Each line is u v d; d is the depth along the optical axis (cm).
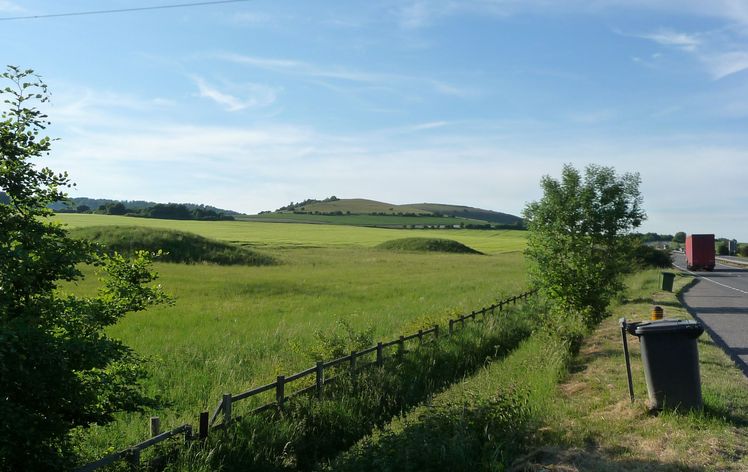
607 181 1755
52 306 543
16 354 459
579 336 1505
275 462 793
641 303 2361
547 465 668
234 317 1981
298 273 3997
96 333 561
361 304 2419
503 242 10662
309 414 931
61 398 513
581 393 988
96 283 2545
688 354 823
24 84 545
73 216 10131
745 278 4597
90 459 678
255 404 930
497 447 703
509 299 2239
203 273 3525
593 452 705
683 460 659
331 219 16688
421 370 1245
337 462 771
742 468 636
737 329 1756
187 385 1062
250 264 4709
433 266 5184
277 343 1459
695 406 816
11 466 479
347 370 1109
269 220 15188
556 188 1780
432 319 1666
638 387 982
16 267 504
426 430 745
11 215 549
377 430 902
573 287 1630
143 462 680
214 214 15162
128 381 603
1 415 449
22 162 547
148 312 2019
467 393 915
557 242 1714
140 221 9919
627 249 1756
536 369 1130
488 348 1530
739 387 970
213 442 761
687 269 6262
